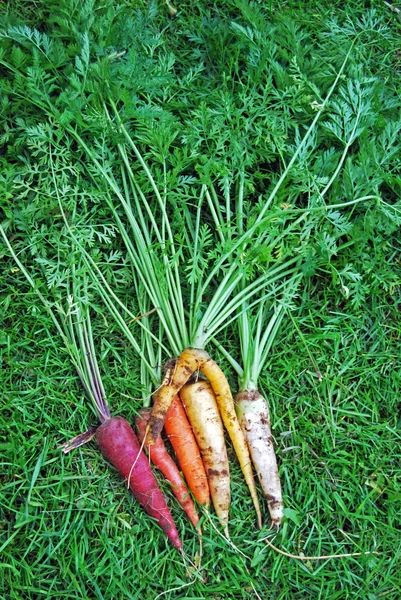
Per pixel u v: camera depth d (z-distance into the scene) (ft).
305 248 2.42
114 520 2.34
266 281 2.45
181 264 2.52
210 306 2.39
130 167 2.44
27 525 2.28
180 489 2.36
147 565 2.32
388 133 2.50
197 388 2.37
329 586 2.40
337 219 2.43
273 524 2.39
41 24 2.58
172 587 2.32
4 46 2.35
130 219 2.40
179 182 2.55
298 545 2.42
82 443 2.34
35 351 2.43
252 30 2.55
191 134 2.39
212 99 2.48
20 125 2.35
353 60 2.58
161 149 2.33
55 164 2.36
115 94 2.36
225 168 2.37
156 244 2.34
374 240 2.55
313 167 2.49
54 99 2.42
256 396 2.42
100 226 2.44
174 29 2.69
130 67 2.35
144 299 2.46
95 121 2.33
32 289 2.43
